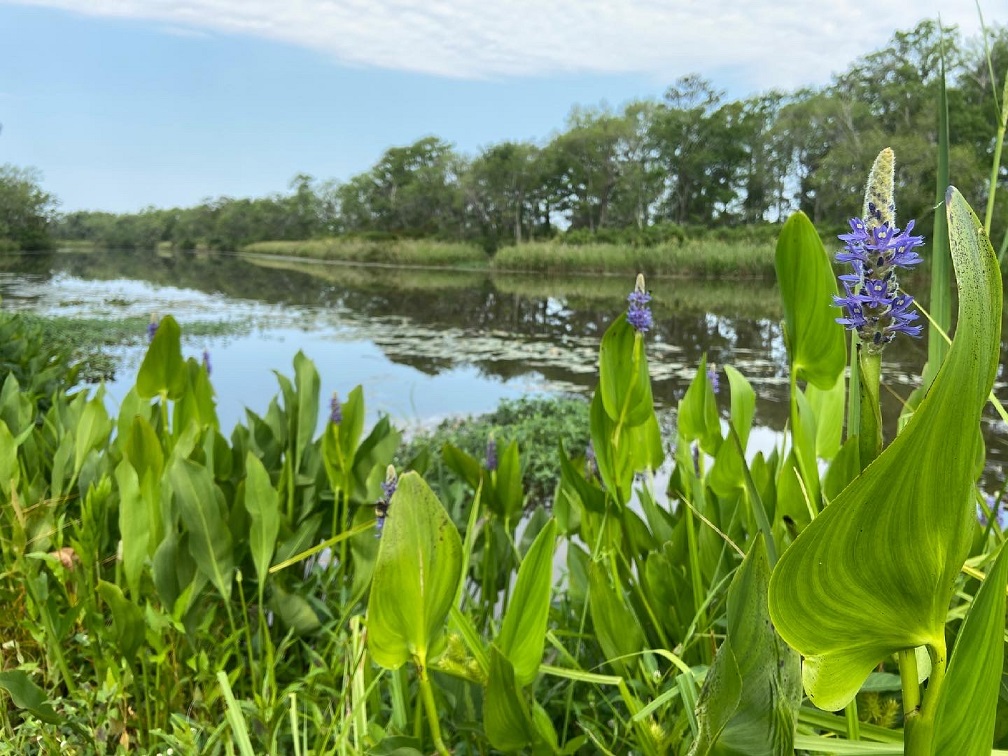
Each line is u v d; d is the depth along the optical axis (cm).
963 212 49
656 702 108
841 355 119
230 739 131
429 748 133
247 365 871
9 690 128
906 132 3044
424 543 93
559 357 919
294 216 6869
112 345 1002
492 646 99
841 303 62
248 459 163
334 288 2256
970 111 2783
